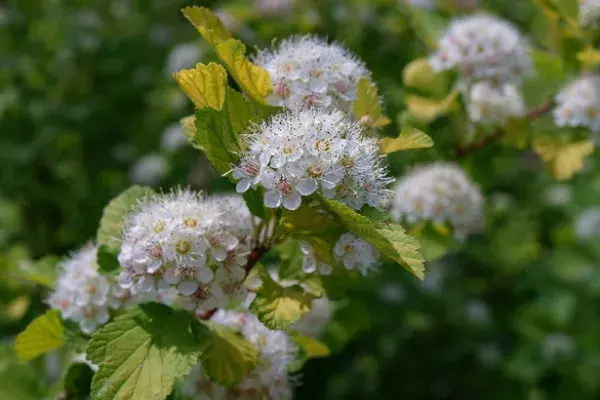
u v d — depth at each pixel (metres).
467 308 0.90
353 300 0.67
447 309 0.87
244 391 0.53
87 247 0.56
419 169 0.65
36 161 0.87
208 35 0.50
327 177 0.48
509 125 0.65
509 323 0.95
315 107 0.51
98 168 0.92
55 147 0.90
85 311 0.53
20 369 0.60
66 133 0.89
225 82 0.50
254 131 0.49
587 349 0.93
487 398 0.88
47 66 0.92
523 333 0.94
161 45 0.99
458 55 0.63
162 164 0.92
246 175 0.49
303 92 0.51
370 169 0.49
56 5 0.97
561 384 0.91
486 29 0.64
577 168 0.65
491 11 0.86
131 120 0.96
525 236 0.94
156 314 0.51
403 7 0.79
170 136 0.91
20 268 0.65
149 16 1.03
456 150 0.66
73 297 0.53
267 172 0.48
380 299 0.79
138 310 0.51
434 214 0.63
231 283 0.51
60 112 0.87
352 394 0.84
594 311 0.96
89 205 0.88
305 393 0.82
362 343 0.84
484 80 0.64
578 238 1.00
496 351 0.90
